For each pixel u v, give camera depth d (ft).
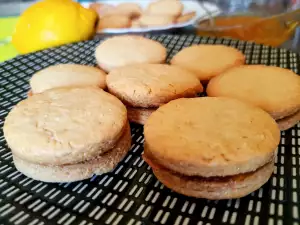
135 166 0.38
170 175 0.33
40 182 0.36
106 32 0.67
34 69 0.56
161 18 0.72
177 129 0.35
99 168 0.36
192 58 0.53
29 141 0.35
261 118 0.36
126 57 0.52
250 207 0.32
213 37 0.63
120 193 0.34
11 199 0.34
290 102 0.40
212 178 0.32
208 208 0.32
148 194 0.34
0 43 0.68
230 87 0.44
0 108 0.47
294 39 0.61
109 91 0.45
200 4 0.81
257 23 0.63
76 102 0.40
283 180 0.35
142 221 0.31
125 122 0.39
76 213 0.32
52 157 0.34
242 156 0.31
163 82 0.44
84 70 0.50
